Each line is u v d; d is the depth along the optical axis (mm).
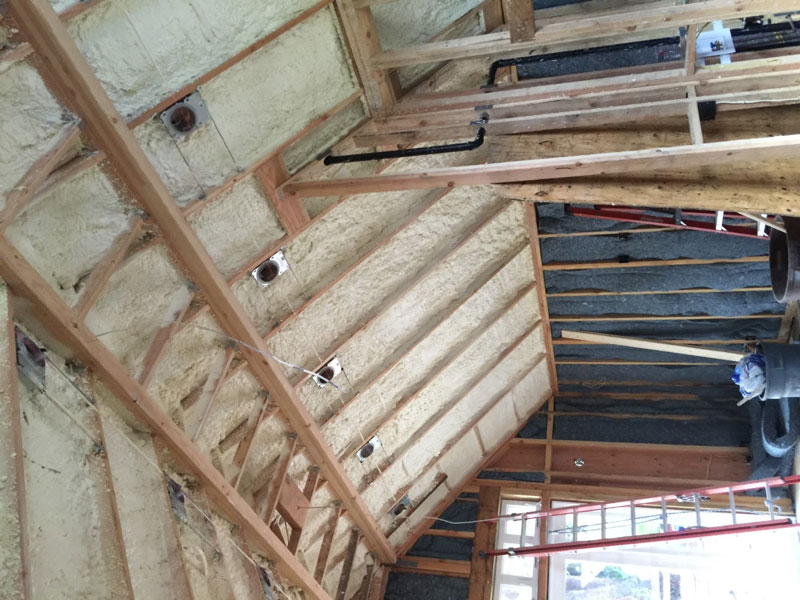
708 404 8469
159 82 3809
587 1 4402
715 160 3967
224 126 4176
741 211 4621
